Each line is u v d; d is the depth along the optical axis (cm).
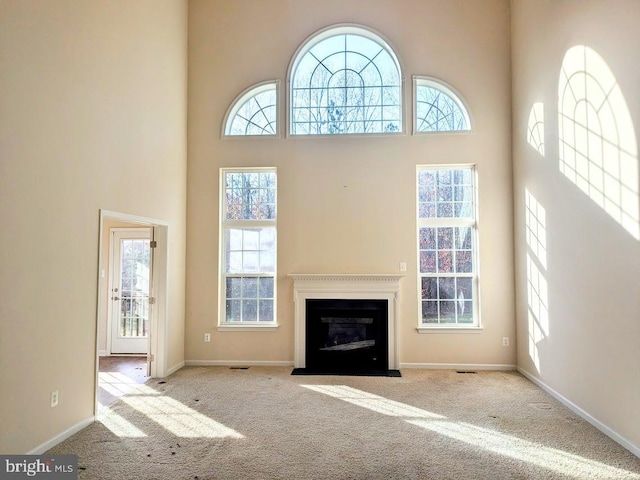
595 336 313
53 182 283
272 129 522
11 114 247
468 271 498
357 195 498
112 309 566
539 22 409
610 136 293
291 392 396
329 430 307
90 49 326
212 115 516
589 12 319
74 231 305
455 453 270
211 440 290
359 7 511
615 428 288
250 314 512
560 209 368
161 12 449
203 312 503
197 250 507
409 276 489
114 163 358
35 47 267
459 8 502
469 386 415
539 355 414
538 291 416
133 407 356
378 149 500
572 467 252
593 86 314
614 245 288
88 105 323
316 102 520
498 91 492
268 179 520
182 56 504
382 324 484
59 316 288
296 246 500
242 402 368
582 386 332
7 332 243
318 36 516
